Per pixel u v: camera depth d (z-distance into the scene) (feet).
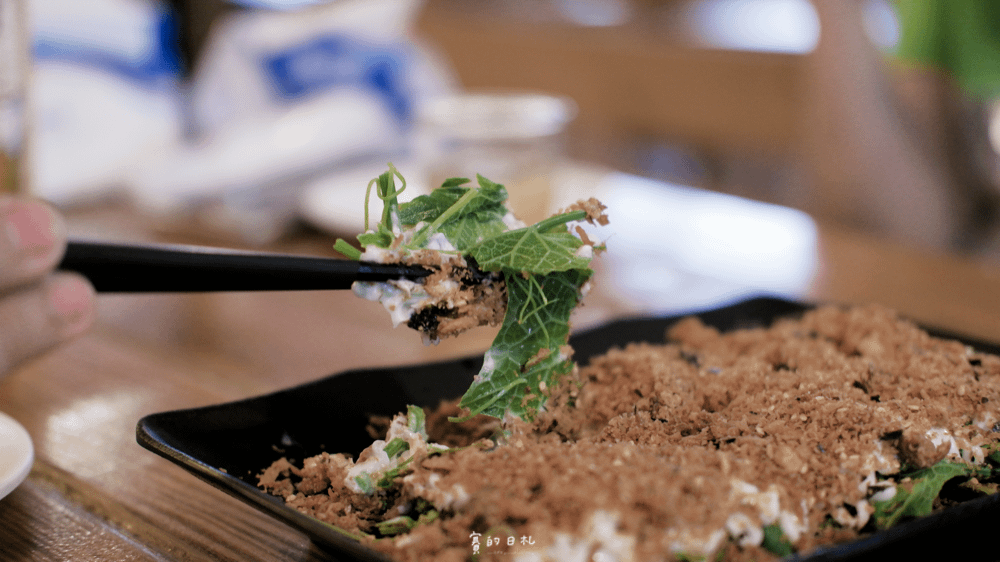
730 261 1.58
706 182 3.65
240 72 1.95
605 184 1.99
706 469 0.79
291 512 0.78
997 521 0.79
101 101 1.92
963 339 1.08
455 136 1.39
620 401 0.96
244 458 0.90
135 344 1.23
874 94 2.33
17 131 1.23
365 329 1.29
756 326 1.21
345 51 1.88
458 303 0.86
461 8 4.62
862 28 2.34
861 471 0.83
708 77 3.31
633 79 3.54
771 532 0.78
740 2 4.12
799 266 1.56
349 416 0.97
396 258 0.85
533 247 0.87
